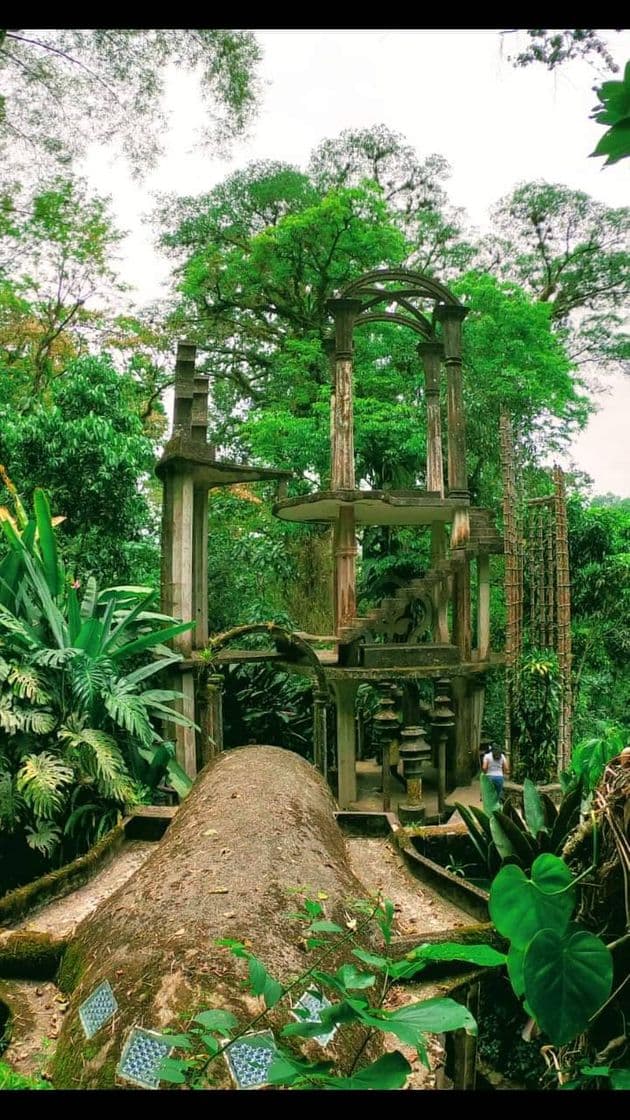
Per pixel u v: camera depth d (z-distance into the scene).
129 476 8.45
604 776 1.99
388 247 12.76
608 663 9.60
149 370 14.29
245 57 6.61
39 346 12.84
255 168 14.92
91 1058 1.53
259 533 12.24
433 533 7.86
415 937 2.39
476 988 2.33
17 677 4.61
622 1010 1.84
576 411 12.73
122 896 2.28
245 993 1.59
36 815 4.36
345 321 6.86
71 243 12.86
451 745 7.17
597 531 9.53
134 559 8.85
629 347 15.06
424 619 7.62
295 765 3.74
